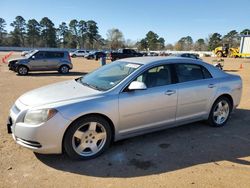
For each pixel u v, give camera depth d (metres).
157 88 4.79
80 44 120.00
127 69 4.86
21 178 3.66
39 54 17.38
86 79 5.21
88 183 3.56
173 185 3.54
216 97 5.60
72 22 118.00
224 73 5.95
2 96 8.98
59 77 15.85
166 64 5.04
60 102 4.06
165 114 4.93
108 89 4.43
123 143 4.86
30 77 15.53
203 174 3.83
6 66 22.83
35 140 3.89
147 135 5.26
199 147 4.76
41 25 113.00
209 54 69.38
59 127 3.92
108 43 108.75
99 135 4.32
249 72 21.09
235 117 6.62
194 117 5.39
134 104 4.50
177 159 4.29
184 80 5.19
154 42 118.38
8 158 4.20
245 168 4.04
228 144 4.93
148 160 4.24
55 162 4.12
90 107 4.09
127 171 3.89
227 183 3.61
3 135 5.14
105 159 4.25
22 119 4.00
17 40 109.06
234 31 110.94
